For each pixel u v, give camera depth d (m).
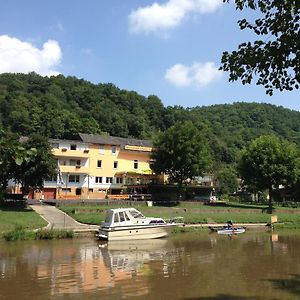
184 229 41.50
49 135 96.62
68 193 65.31
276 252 27.44
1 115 109.12
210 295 15.57
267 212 58.62
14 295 15.41
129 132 119.31
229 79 9.30
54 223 38.59
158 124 132.25
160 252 27.06
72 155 65.69
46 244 29.66
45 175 46.97
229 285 17.30
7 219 36.84
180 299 14.98
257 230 45.62
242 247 30.08
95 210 46.47
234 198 82.00
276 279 18.53
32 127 97.94
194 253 26.75
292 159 63.25
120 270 20.38
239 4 8.77
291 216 54.91
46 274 19.12
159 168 61.84
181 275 19.30
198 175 62.38
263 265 22.23
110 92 139.62
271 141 64.94
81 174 66.75
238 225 45.75
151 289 16.44
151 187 66.06
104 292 15.91
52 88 130.00
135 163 72.81
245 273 19.94
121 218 33.91
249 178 65.50
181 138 60.72
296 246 30.89
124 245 30.53
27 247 27.94
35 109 103.38
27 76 145.88
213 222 46.59
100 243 31.27
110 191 69.31
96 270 20.30
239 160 68.25
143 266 21.61
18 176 45.84
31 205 48.81
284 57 8.67
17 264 21.59
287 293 15.91
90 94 130.88
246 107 181.62
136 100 139.25
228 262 23.17
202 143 61.66
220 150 121.31
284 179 62.50
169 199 67.31
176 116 133.62
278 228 47.72
